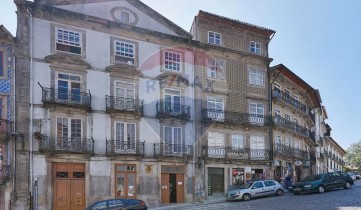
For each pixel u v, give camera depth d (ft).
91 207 51.19
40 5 66.64
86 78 69.87
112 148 69.77
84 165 67.56
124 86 73.97
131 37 76.13
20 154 62.13
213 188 82.02
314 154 134.51
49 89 65.62
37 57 65.92
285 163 101.19
